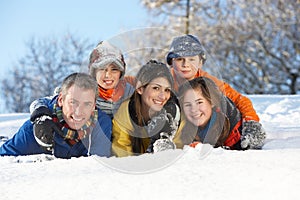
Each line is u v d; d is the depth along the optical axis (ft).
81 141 9.95
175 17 53.83
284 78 56.03
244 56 55.62
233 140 10.86
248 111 11.17
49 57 70.18
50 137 9.87
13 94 66.64
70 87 9.63
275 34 55.16
